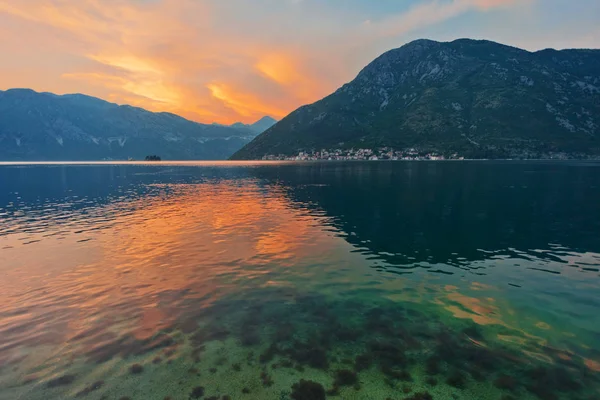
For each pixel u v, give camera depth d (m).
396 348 12.49
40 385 10.41
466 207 44.56
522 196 53.78
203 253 24.56
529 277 19.67
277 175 120.69
